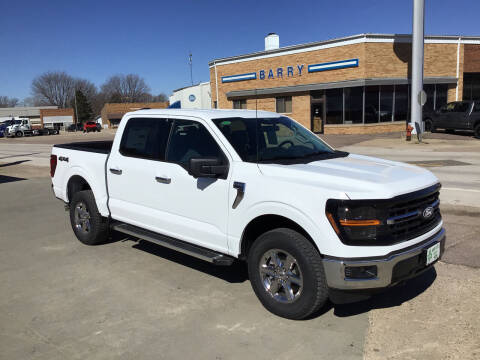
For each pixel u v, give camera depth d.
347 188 3.25
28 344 3.37
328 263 3.21
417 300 3.91
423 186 3.54
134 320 3.71
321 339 3.32
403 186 3.38
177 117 4.60
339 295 3.31
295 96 27.84
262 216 3.71
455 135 21.81
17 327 3.65
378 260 3.15
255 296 4.12
